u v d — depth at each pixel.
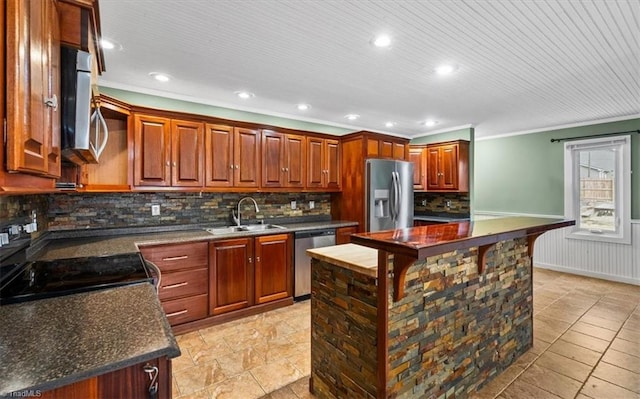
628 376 2.16
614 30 2.10
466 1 1.79
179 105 3.46
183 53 2.44
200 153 3.16
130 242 2.54
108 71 2.80
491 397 1.97
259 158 3.56
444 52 2.42
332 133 4.76
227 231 3.26
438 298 1.79
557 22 2.01
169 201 3.28
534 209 5.15
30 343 0.88
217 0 1.78
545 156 5.02
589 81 3.02
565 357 2.42
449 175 5.02
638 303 3.52
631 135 4.22
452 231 1.79
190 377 2.14
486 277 2.13
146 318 1.06
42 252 2.12
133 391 0.83
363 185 4.03
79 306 1.17
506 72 2.81
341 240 3.91
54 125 1.09
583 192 4.73
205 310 2.91
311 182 4.02
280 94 3.44
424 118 4.50
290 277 3.47
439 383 1.81
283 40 2.24
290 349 2.51
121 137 2.89
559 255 4.90
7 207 1.66
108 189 2.61
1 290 1.32
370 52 2.43
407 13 1.91
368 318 1.61
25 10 0.81
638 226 4.19
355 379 1.69
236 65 2.67
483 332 2.11
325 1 1.79
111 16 1.93
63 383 0.72
